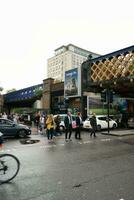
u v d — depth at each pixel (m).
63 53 120.62
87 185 5.95
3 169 6.25
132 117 34.44
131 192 5.45
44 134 20.11
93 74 24.80
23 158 9.45
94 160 9.06
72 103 31.55
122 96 32.91
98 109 30.64
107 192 5.44
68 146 12.88
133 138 17.00
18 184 6.04
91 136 18.12
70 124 15.85
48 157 9.67
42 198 5.08
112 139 16.30
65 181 6.29
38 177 6.68
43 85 37.81
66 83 32.38
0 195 5.28
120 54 21.95
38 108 38.72
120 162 8.70
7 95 53.78
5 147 12.59
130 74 20.72
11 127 17.30
